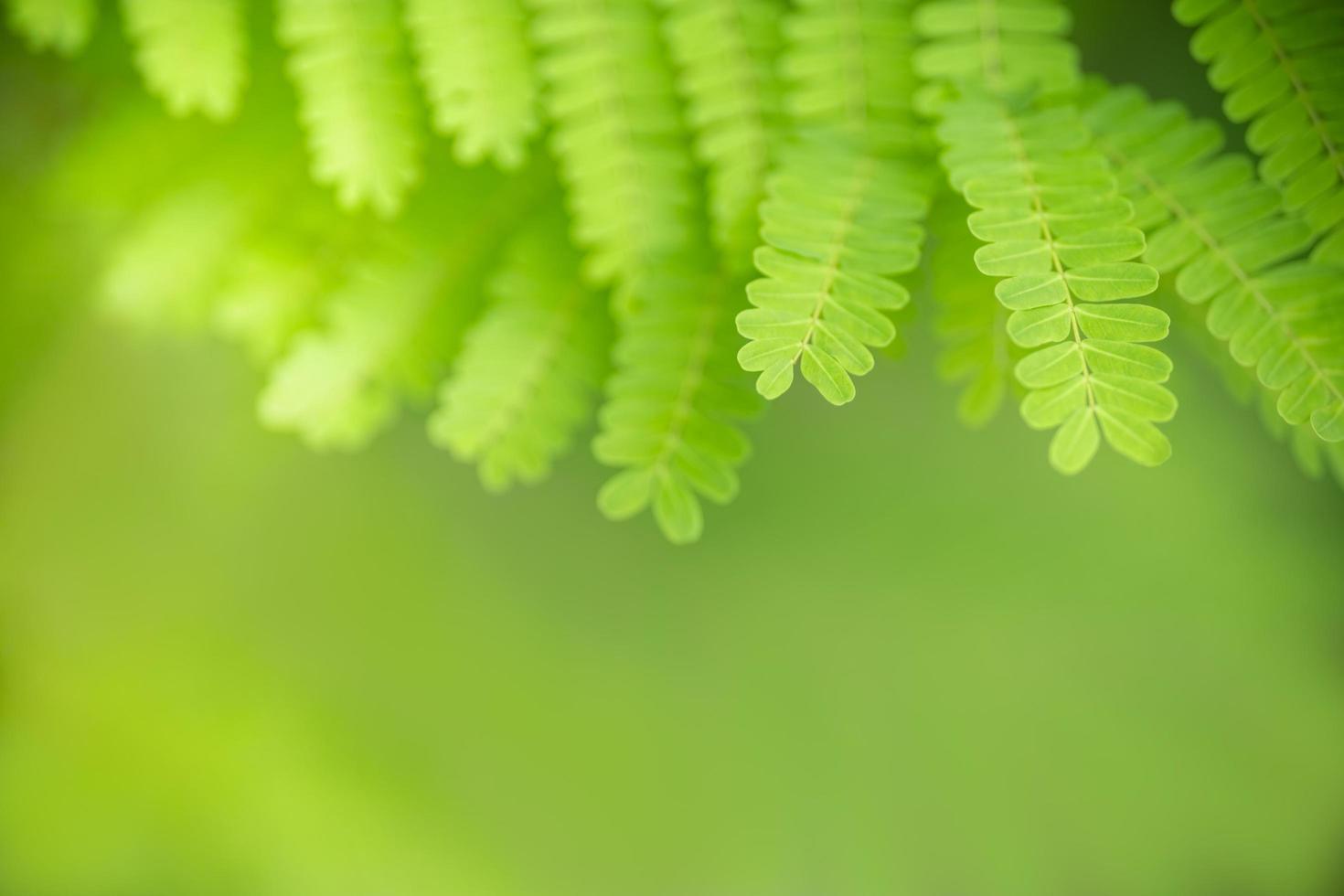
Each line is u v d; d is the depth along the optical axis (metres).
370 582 0.72
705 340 0.40
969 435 0.72
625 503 0.39
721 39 0.41
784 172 0.39
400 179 0.42
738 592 0.73
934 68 0.40
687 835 0.69
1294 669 0.68
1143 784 0.68
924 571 0.71
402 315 0.43
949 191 0.40
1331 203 0.38
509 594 0.73
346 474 0.73
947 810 0.70
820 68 0.41
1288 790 0.68
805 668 0.72
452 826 0.67
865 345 0.37
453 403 0.42
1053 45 0.40
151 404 0.67
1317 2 0.39
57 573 0.68
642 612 0.73
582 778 0.70
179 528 0.70
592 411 0.76
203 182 0.46
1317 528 0.69
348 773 0.68
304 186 0.45
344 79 0.42
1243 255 0.38
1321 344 0.38
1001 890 0.68
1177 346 0.70
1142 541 0.70
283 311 0.45
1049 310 0.37
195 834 0.64
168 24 0.42
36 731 0.66
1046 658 0.70
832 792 0.71
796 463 0.74
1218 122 0.53
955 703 0.71
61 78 0.50
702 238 0.41
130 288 0.45
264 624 0.70
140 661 0.68
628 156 0.41
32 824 0.63
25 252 0.54
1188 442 0.70
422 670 0.71
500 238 0.44
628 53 0.41
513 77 0.42
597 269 0.41
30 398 0.62
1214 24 0.39
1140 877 0.67
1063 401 0.37
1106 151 0.39
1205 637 0.69
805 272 0.38
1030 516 0.71
